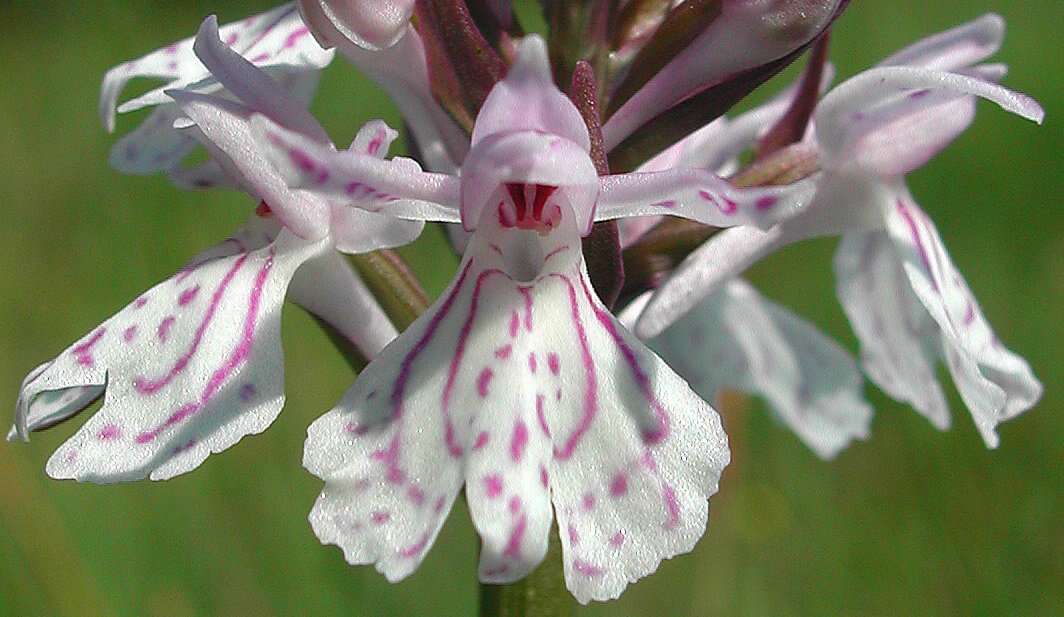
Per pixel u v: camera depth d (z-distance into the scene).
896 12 0.19
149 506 0.11
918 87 0.07
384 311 0.07
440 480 0.06
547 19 0.07
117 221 0.15
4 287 0.15
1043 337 0.13
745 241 0.07
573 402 0.06
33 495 0.10
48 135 0.21
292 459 0.11
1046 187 0.15
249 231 0.07
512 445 0.06
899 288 0.08
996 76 0.07
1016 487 0.11
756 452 0.11
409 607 0.10
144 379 0.06
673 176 0.06
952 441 0.11
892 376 0.08
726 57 0.07
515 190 0.06
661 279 0.07
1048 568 0.11
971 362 0.07
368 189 0.06
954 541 0.11
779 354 0.09
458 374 0.06
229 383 0.06
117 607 0.10
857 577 0.11
